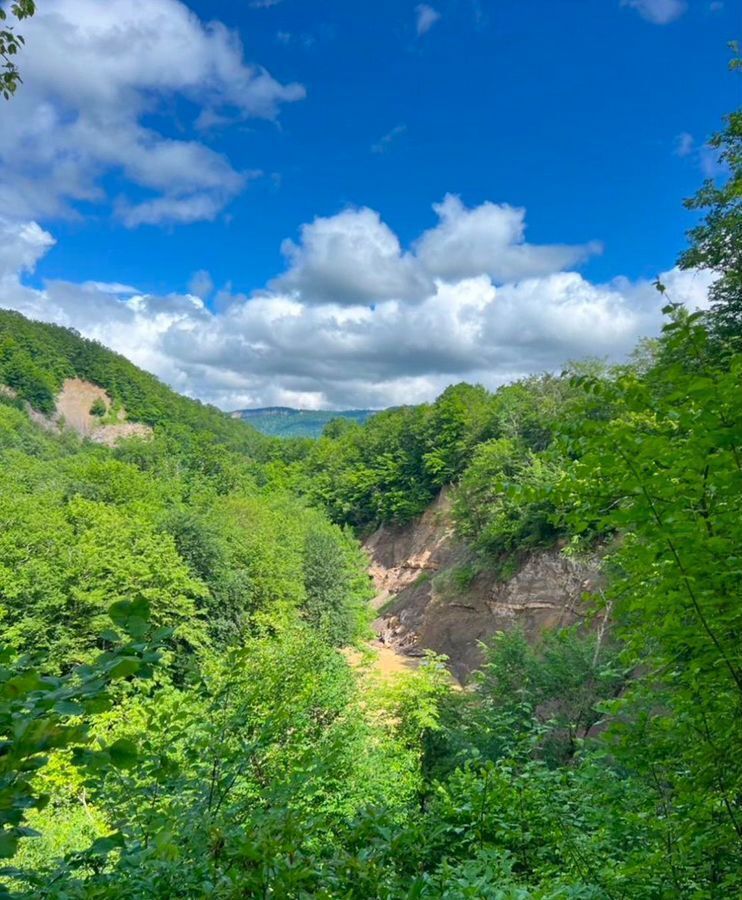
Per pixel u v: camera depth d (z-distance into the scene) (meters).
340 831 3.41
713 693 3.77
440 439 56.75
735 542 3.11
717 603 3.23
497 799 4.94
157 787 3.69
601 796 4.77
